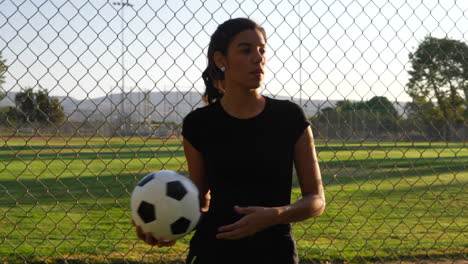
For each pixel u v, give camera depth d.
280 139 2.08
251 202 2.05
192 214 2.11
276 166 2.07
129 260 4.69
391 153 24.72
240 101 2.10
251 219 1.84
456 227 6.85
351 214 7.93
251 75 2.04
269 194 2.06
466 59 3.94
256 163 2.06
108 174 15.83
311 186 2.11
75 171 17.00
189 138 2.18
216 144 2.10
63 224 6.96
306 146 2.13
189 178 2.28
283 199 2.09
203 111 2.16
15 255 4.93
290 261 2.03
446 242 5.80
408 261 4.76
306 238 6.01
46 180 13.94
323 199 2.09
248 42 2.05
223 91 2.27
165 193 2.09
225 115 2.12
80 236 6.09
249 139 2.07
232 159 2.07
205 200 2.33
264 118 2.09
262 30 2.11
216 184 2.12
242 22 2.08
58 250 5.22
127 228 6.69
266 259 2.02
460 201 9.54
